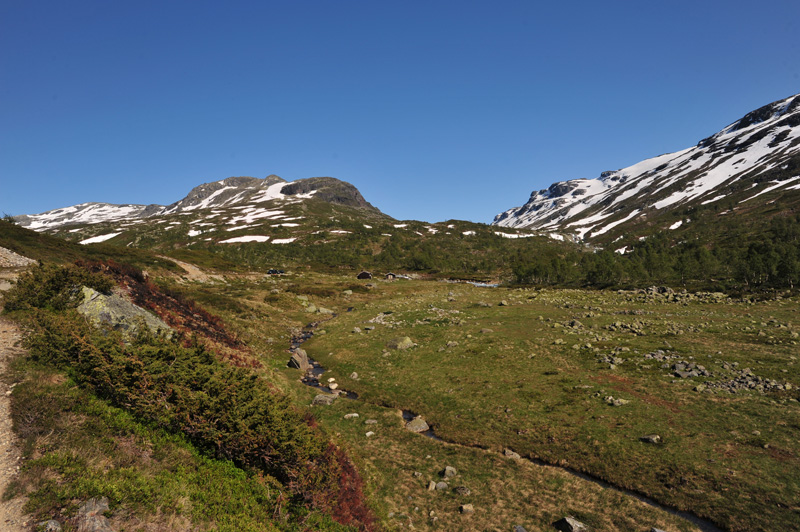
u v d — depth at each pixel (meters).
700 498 17.56
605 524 16.52
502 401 28.69
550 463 21.66
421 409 28.86
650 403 26.23
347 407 29.34
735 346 35.88
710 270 98.69
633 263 109.75
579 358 35.81
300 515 13.72
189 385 15.62
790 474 18.17
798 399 24.70
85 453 11.25
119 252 82.88
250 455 14.68
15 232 59.38
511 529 16.47
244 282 95.19
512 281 139.62
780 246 97.56
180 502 11.16
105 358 14.89
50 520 8.87
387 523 16.41
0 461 10.22
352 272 160.00
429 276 159.75
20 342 16.55
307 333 53.44
